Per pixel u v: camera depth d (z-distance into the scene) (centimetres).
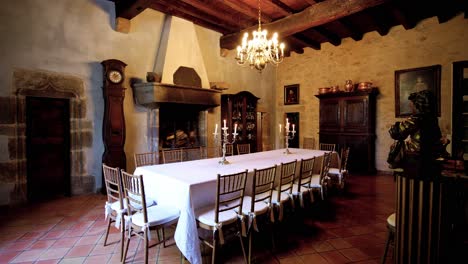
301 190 293
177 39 486
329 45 647
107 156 407
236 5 421
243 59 352
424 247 160
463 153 409
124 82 443
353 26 542
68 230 277
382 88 568
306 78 695
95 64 419
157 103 434
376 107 577
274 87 760
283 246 246
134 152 457
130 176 204
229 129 586
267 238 263
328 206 357
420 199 160
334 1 396
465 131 413
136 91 448
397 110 545
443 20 487
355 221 306
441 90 496
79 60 403
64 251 233
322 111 626
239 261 220
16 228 281
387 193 416
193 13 477
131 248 240
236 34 564
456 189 157
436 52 502
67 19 391
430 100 168
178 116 531
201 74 522
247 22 516
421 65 520
